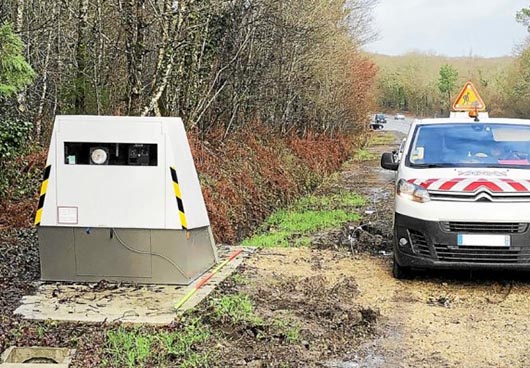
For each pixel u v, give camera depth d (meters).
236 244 13.43
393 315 7.19
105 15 17.22
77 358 5.69
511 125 9.59
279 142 23.12
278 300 7.52
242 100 20.25
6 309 6.83
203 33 16.34
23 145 14.88
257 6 18.48
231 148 17.92
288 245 12.46
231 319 6.62
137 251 7.64
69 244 7.69
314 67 26.97
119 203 7.58
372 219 15.88
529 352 6.10
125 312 6.72
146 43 14.72
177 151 7.67
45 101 19.33
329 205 19.67
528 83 69.31
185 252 7.64
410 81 107.75
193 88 16.67
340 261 9.82
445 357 5.97
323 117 32.81
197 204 8.11
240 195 15.94
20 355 5.79
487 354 6.05
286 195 19.95
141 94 14.12
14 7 17.83
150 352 5.80
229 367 5.59
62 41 19.94
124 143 7.52
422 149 9.23
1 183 13.30
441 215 8.05
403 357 5.96
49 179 7.63
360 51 43.16
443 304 7.64
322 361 5.83
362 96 45.12
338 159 33.59
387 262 9.80
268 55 22.05
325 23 25.31
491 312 7.34
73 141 7.56
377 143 57.47
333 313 7.09
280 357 5.86
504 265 7.98
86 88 16.16
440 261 8.09
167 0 13.29
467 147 9.17
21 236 11.12
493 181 8.14
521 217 7.91
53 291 7.44
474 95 12.59
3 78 9.93
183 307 6.88
